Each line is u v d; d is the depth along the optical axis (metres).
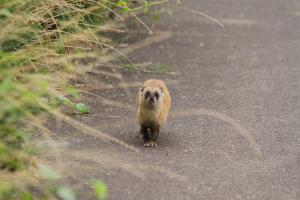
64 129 9.81
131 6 15.84
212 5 27.22
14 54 7.80
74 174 7.53
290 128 10.49
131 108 11.63
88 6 11.65
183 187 7.31
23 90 6.52
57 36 10.51
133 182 7.39
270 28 21.88
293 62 16.52
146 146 9.29
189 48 18.11
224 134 10.08
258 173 7.98
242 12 25.52
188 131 10.30
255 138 9.83
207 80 14.39
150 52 17.20
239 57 17.09
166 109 10.32
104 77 13.84
